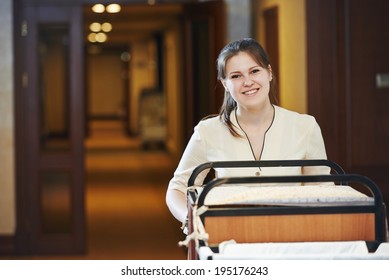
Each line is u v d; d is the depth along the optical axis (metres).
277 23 6.75
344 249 2.08
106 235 8.06
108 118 32.50
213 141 2.75
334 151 5.90
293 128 2.74
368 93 5.89
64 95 7.21
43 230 7.20
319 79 5.87
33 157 7.18
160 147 18.39
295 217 2.15
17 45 7.11
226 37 7.31
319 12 5.85
